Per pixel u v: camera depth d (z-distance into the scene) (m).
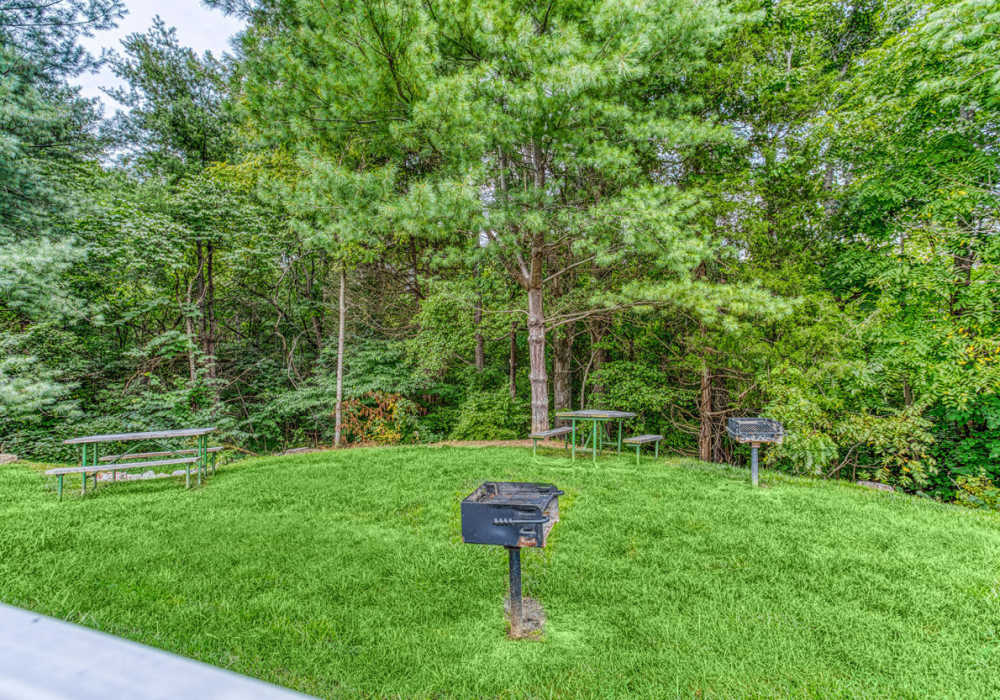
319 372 13.85
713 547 4.26
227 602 3.27
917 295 8.57
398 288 15.29
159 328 13.95
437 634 2.93
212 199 11.79
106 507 5.41
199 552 4.10
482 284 11.91
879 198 9.64
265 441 14.27
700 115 9.47
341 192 7.74
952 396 8.13
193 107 14.80
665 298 7.81
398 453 8.62
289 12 8.46
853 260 10.12
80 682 0.46
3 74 7.17
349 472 7.08
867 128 9.30
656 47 7.48
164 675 0.47
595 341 13.80
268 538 4.44
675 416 13.04
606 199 8.09
